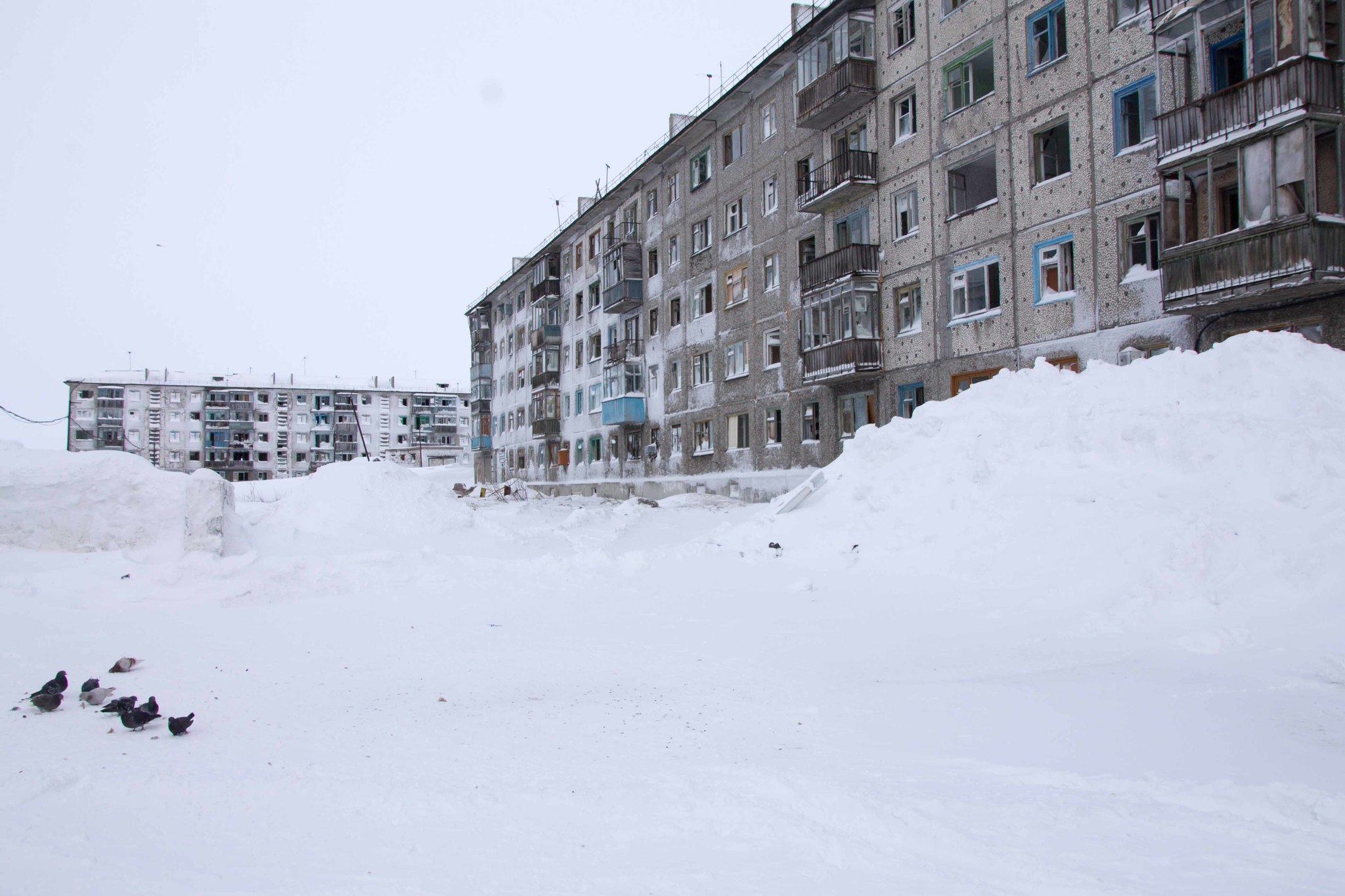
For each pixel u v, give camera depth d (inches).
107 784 175.0
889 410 1037.2
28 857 136.5
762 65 1247.5
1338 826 140.4
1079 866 126.9
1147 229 740.0
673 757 188.7
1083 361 791.7
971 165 943.7
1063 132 833.5
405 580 518.9
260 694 266.1
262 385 4183.1
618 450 1784.0
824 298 1101.7
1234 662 253.1
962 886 121.3
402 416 4424.2
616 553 652.1
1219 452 412.5
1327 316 609.0
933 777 170.4
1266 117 599.5
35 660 318.7
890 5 1042.1
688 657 308.3
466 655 324.8
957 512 494.9
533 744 203.5
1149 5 737.0
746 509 1101.1
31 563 508.4
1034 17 848.9
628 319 1750.7
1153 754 179.2
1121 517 402.3
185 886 124.3
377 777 178.5
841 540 526.0
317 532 646.5
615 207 1825.8
